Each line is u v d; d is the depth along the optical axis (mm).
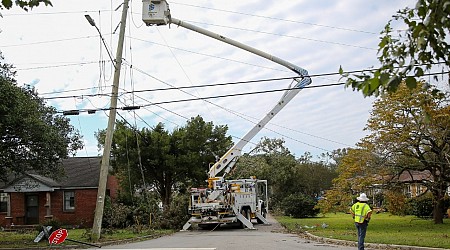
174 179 36719
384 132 25578
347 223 30688
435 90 5496
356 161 25953
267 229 26328
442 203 29328
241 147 27094
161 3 18906
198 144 35250
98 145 44281
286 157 57250
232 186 27484
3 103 18156
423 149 27359
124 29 21469
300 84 25250
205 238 20391
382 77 4637
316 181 59219
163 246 17062
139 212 28656
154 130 35469
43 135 19688
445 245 15211
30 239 22016
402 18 5215
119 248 17188
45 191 32906
